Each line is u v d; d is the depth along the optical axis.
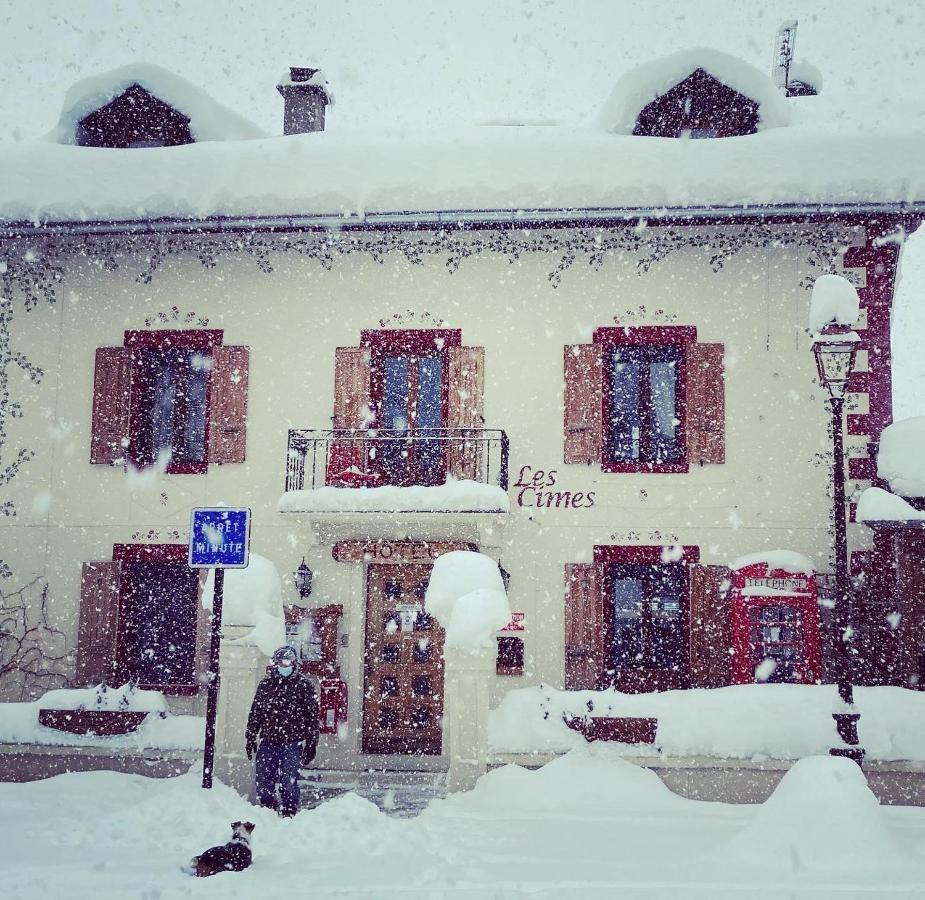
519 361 11.98
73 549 11.97
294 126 14.52
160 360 12.56
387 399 12.34
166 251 12.48
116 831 6.79
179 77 13.11
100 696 9.82
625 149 11.69
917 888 5.32
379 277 12.30
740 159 11.41
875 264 11.52
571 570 11.46
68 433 12.23
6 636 11.77
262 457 12.06
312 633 11.41
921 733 8.77
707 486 11.48
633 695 9.69
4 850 6.23
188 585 12.05
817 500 11.25
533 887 5.35
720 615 11.16
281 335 12.30
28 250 12.51
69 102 13.10
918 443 10.68
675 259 11.88
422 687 11.55
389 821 6.99
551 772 8.57
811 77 14.80
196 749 9.27
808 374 11.51
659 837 6.98
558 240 12.06
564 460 11.73
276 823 7.03
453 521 11.35
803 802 6.31
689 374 11.66
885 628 10.52
